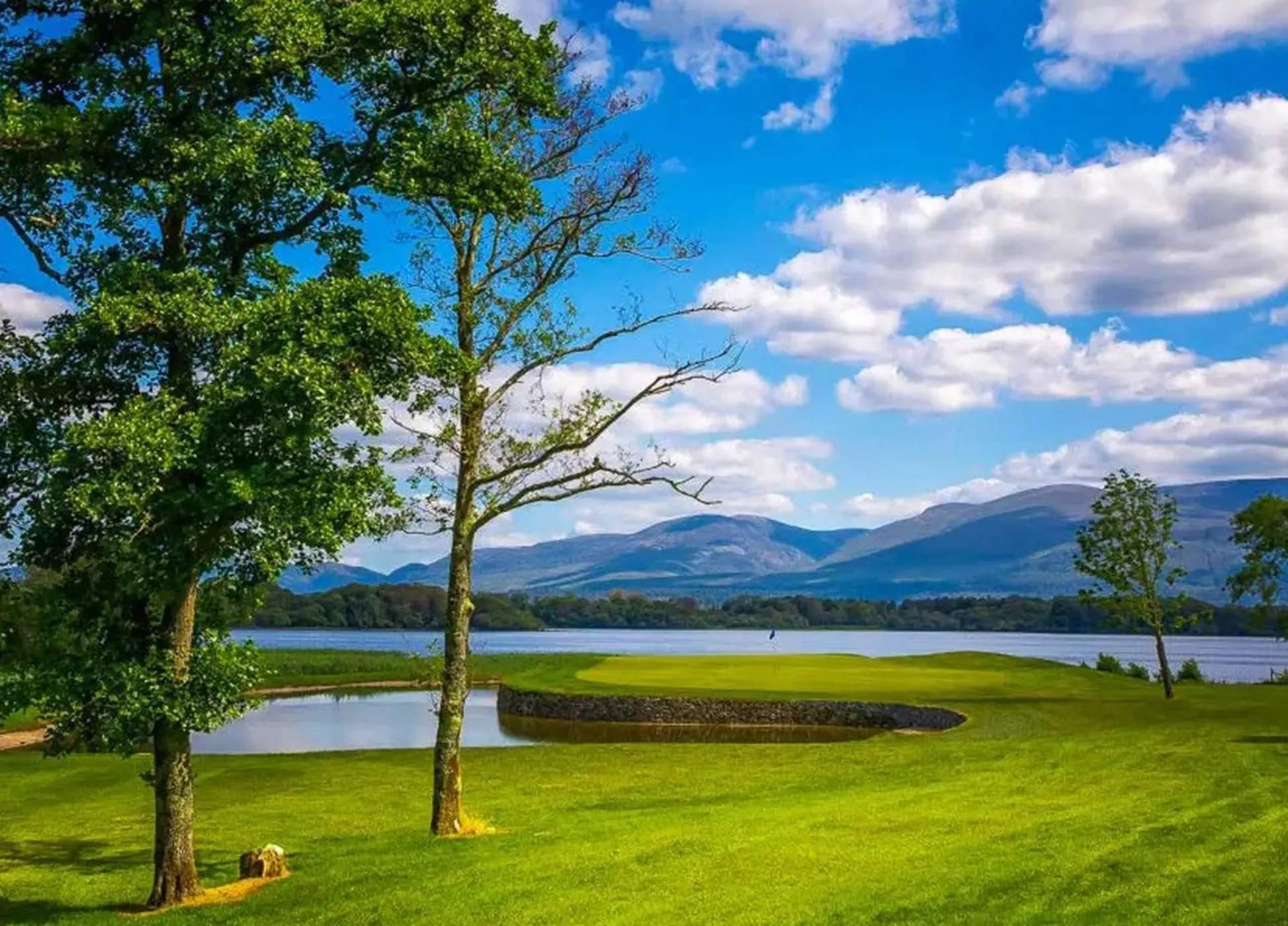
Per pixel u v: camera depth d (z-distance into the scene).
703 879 14.77
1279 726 34.06
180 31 15.16
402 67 16.88
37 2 15.57
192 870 16.52
